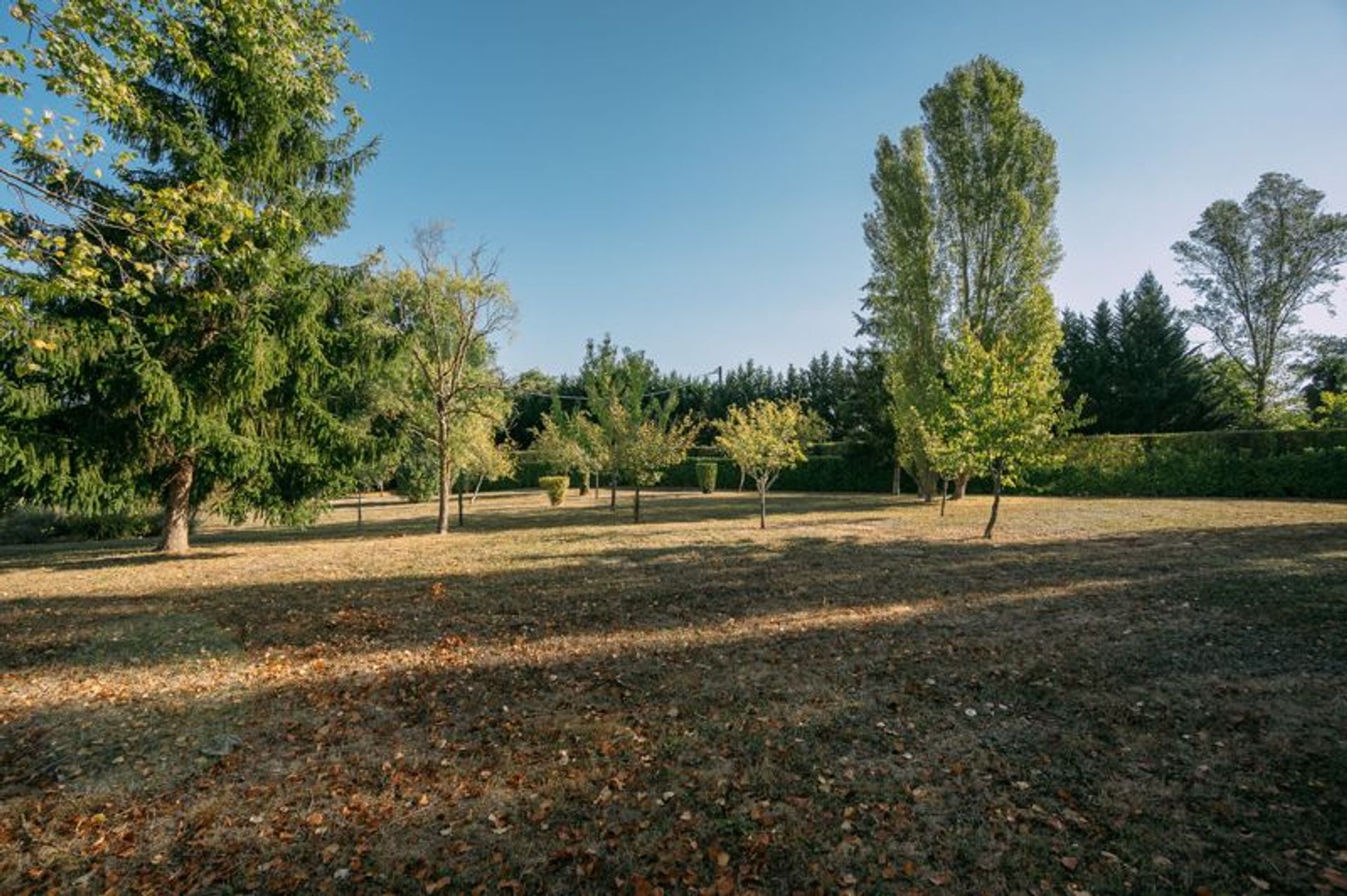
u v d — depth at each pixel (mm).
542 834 3445
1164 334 35719
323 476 13938
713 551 13086
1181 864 3053
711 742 4457
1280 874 2953
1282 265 35969
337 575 11250
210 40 12398
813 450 38500
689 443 21172
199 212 7156
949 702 5027
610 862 3188
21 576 11477
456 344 20125
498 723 4875
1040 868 3057
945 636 6758
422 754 4398
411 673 6016
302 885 3074
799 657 6199
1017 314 23703
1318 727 4422
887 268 26453
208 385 12312
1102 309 39719
